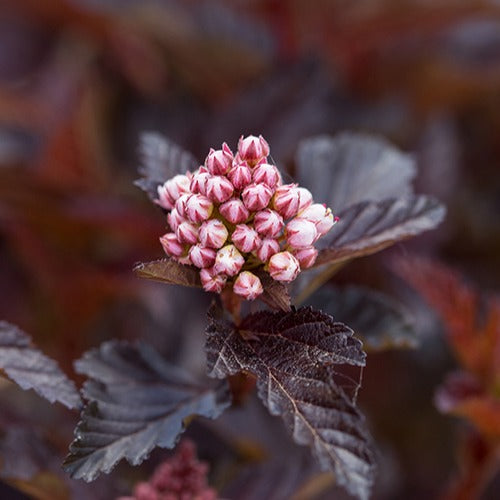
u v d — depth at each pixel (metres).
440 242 0.47
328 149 0.37
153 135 0.34
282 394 0.29
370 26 0.46
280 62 0.47
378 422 0.46
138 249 0.43
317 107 0.45
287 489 0.36
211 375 0.29
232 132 0.44
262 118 0.44
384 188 0.36
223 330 0.30
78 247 0.43
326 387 0.29
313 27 0.46
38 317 0.43
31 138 0.47
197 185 0.30
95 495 0.35
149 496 0.34
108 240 0.44
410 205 0.32
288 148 0.44
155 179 0.33
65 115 0.45
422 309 0.44
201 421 0.38
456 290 0.37
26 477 0.33
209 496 0.34
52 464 0.34
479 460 0.38
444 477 0.45
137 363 0.33
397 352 0.46
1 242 0.45
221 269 0.30
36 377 0.31
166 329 0.43
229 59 0.47
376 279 0.45
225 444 0.38
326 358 0.29
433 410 0.46
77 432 0.31
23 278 0.44
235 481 0.36
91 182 0.46
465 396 0.37
